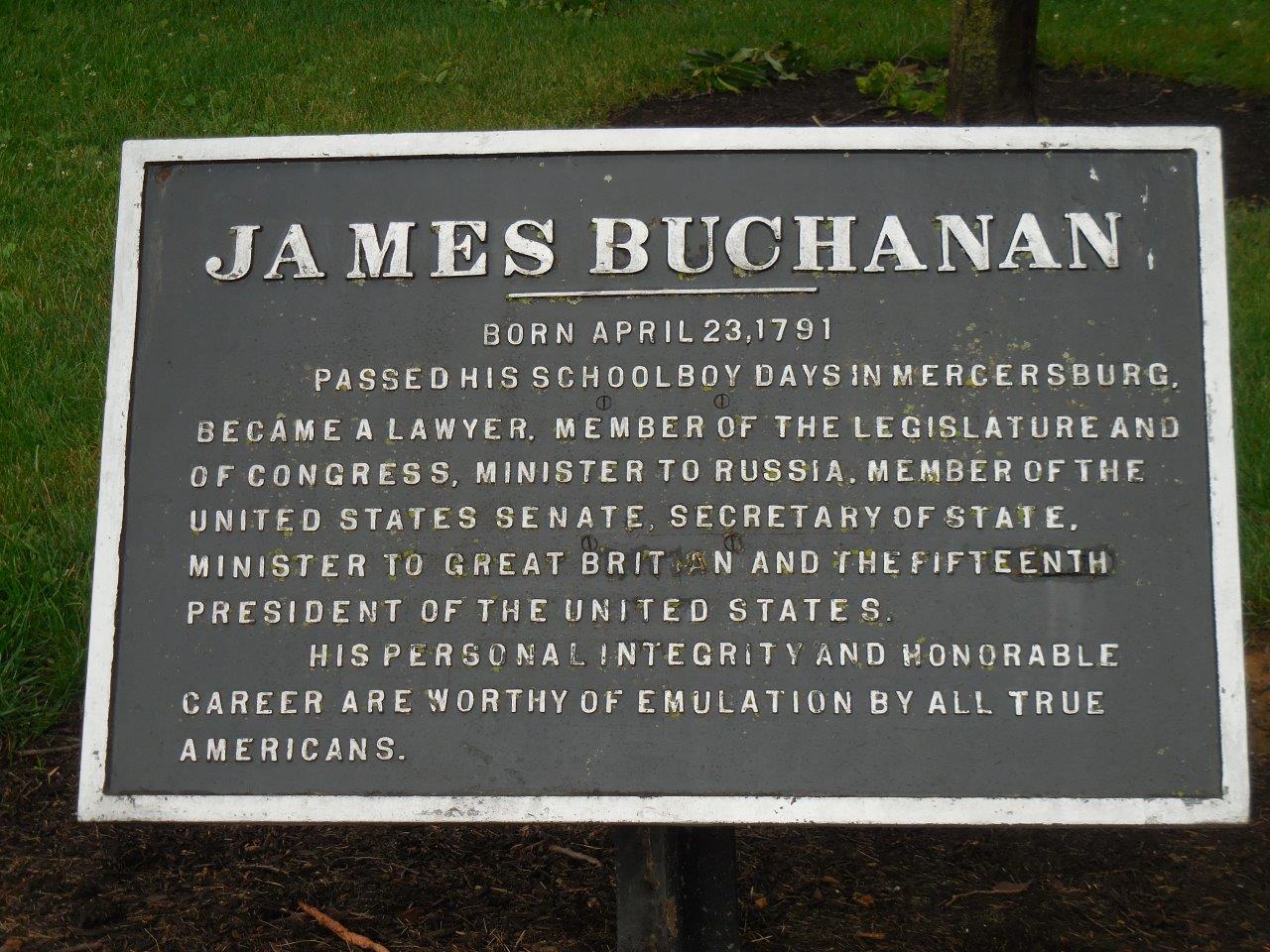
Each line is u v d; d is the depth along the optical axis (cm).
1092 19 1059
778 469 294
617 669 286
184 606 295
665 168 310
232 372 306
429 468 299
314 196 314
